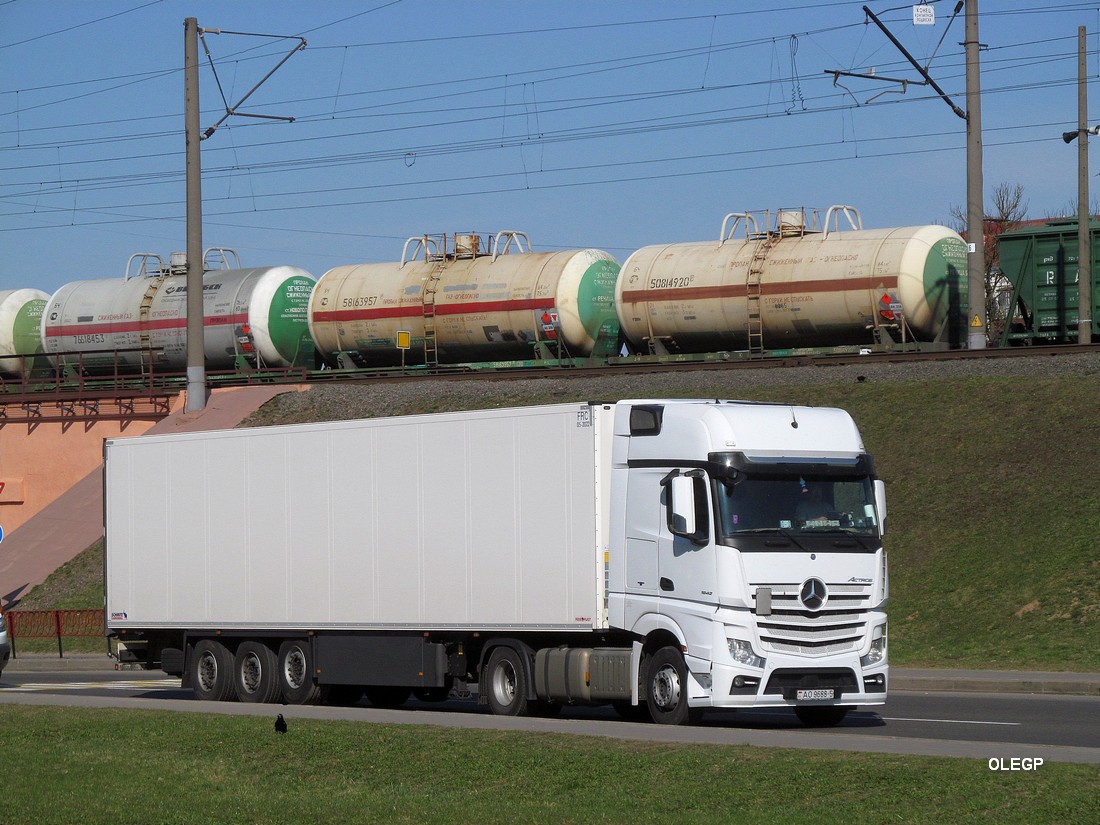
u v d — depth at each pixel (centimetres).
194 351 8562
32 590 7688
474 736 2927
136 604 4675
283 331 9719
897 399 6562
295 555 4225
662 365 7712
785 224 8169
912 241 7669
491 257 9075
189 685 4566
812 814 2117
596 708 4188
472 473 3775
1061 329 7838
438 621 3841
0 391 10731
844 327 7844
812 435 3400
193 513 4522
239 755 2886
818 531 3334
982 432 6072
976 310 7088
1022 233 7969
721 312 8150
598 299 8712
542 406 3622
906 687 4519
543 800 2342
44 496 9612
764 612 3234
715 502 3269
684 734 2961
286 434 4262
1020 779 2216
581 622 3506
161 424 8631
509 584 3672
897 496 5881
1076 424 5875
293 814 2331
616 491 3481
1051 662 4559
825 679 3306
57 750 3031
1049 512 5419
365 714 3638
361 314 9325
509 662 3734
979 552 5369
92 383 10562
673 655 3338
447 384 8225
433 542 3862
